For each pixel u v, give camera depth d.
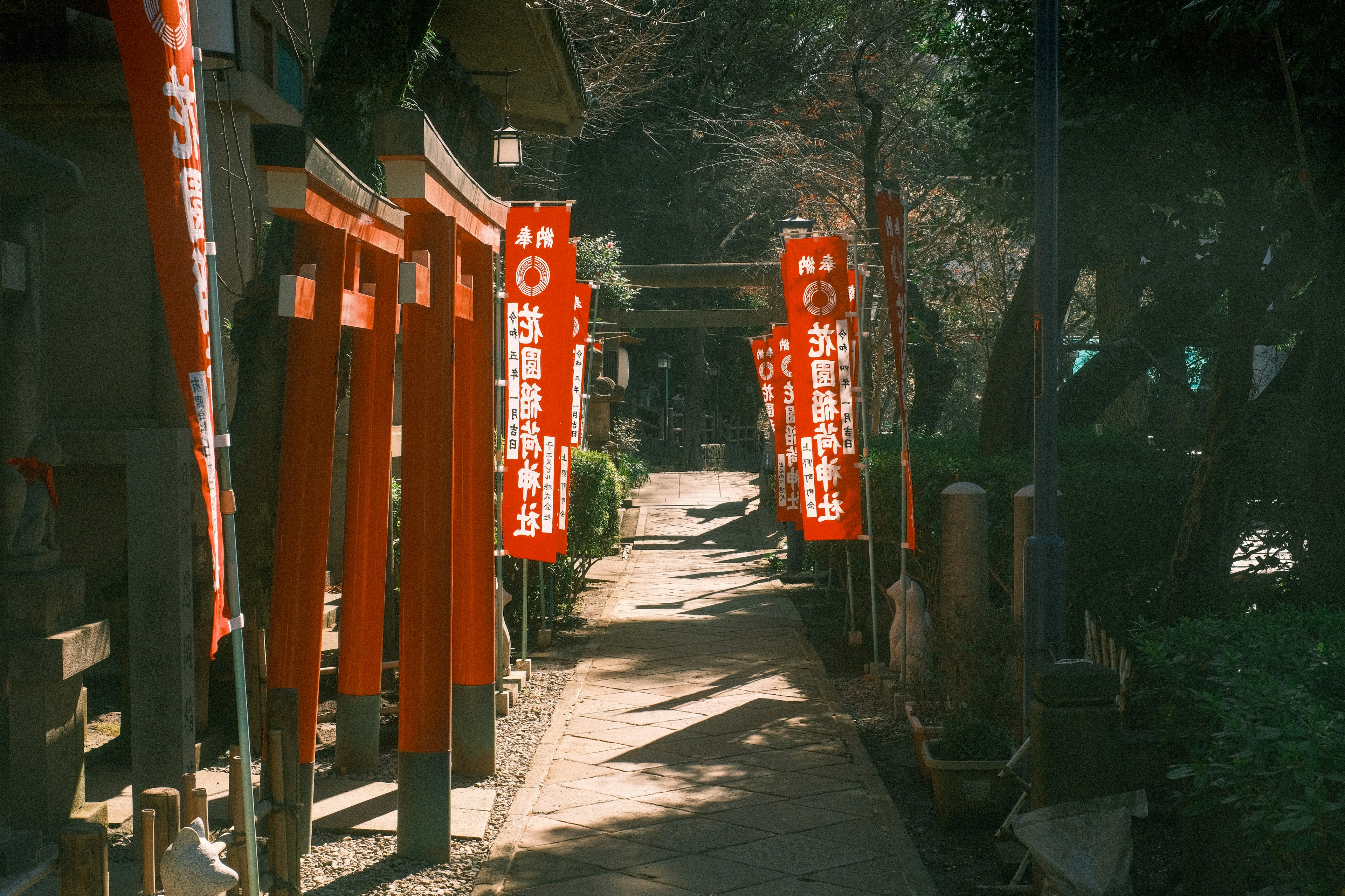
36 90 8.41
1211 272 7.75
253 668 5.41
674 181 32.94
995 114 8.52
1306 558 5.63
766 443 19.98
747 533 19.28
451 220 4.95
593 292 12.54
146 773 4.88
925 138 21.20
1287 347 10.79
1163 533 7.26
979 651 5.88
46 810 4.78
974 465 8.41
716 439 39.84
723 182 31.62
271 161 3.98
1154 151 7.11
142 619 4.88
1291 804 2.58
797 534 13.79
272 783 3.62
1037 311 5.10
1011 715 5.66
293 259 4.69
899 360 7.02
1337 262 5.53
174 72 2.90
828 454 8.02
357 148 6.61
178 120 2.91
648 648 9.64
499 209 6.10
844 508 8.06
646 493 24.44
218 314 3.09
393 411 5.64
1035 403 5.14
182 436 4.95
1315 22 5.20
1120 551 7.25
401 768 4.86
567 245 7.06
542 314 7.14
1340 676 3.35
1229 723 2.99
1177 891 4.32
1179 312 10.16
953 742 5.36
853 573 10.19
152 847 3.03
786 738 6.75
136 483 4.89
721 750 6.52
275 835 3.61
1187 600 6.19
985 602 6.52
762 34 28.97
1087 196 7.54
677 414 38.94
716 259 33.22
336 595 9.44
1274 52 6.52
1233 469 6.18
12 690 4.75
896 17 22.44
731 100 29.89
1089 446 9.88
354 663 6.08
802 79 29.19
